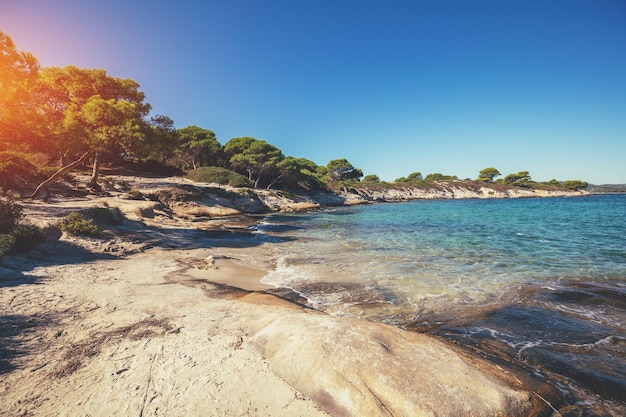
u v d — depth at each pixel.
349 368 3.93
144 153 25.16
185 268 10.62
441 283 9.58
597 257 13.19
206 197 36.78
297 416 3.45
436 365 4.12
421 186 113.56
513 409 3.57
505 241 17.98
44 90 23.81
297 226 27.38
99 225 14.66
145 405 3.49
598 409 3.83
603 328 6.26
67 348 4.70
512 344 5.57
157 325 5.64
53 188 23.72
